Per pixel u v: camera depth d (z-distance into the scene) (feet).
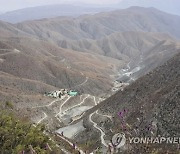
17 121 297.94
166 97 347.56
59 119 554.46
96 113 458.50
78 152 310.45
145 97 403.95
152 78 446.60
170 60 464.24
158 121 317.01
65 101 650.43
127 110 399.85
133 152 282.77
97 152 311.47
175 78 393.29
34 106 562.66
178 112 310.04
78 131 433.48
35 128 296.51
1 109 359.66
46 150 261.03
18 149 249.55
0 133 271.49
